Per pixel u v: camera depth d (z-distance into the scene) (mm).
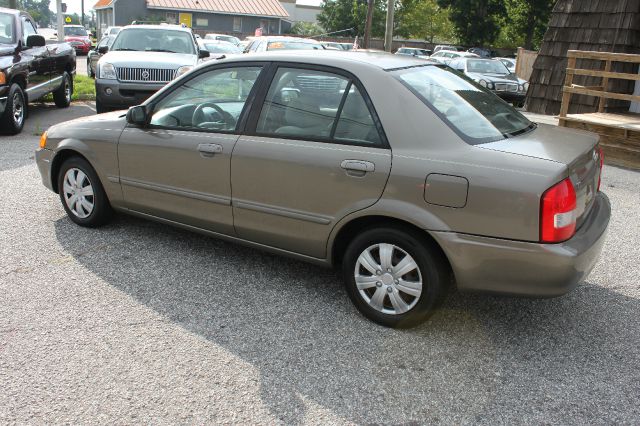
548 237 3146
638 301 4191
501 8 46188
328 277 4402
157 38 11359
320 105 3811
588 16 13930
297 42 14922
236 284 4238
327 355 3371
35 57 10500
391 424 2814
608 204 3977
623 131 8945
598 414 2924
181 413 2838
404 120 3510
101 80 10070
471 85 4207
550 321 3852
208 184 4270
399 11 51688
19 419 2750
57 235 5027
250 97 4105
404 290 3576
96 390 2984
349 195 3619
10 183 6523
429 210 3369
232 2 54344
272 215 3996
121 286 4141
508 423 2842
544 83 15070
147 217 4824
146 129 4609
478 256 3291
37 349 3320
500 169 3217
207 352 3359
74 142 4988
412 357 3379
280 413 2863
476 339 3590
